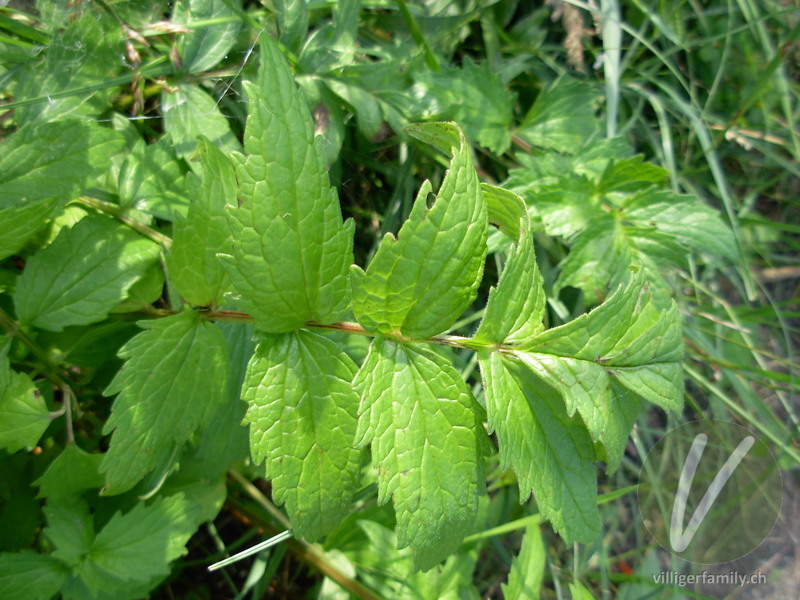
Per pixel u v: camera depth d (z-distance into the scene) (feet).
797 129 1.31
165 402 0.66
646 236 0.96
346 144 1.02
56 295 0.68
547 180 0.98
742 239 1.28
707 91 1.30
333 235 0.61
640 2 1.23
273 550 0.96
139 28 0.82
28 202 0.66
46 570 0.70
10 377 0.67
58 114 0.78
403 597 0.88
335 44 0.91
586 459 0.65
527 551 0.90
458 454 0.62
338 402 0.64
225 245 0.66
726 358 1.20
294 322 0.62
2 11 0.81
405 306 0.60
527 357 0.63
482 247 0.61
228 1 0.80
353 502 0.87
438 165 1.08
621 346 0.64
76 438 0.83
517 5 1.20
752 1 1.23
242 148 0.82
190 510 0.74
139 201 0.77
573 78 1.17
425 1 1.08
